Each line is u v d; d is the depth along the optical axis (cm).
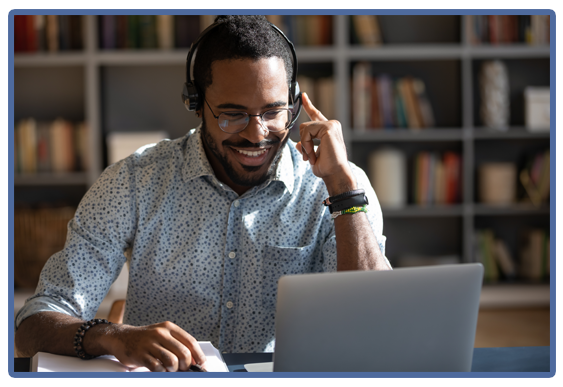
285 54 115
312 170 120
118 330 94
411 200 366
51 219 326
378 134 341
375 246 108
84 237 120
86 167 339
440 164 351
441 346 80
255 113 111
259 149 114
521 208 346
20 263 324
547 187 350
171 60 335
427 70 367
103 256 120
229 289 124
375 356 77
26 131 332
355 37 349
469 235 347
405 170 368
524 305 348
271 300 125
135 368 92
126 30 338
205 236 123
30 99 357
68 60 332
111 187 122
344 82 340
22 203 350
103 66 357
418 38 368
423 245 377
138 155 128
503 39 347
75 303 115
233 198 125
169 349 88
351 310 75
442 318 79
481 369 96
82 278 117
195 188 125
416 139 357
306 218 127
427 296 77
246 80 109
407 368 79
